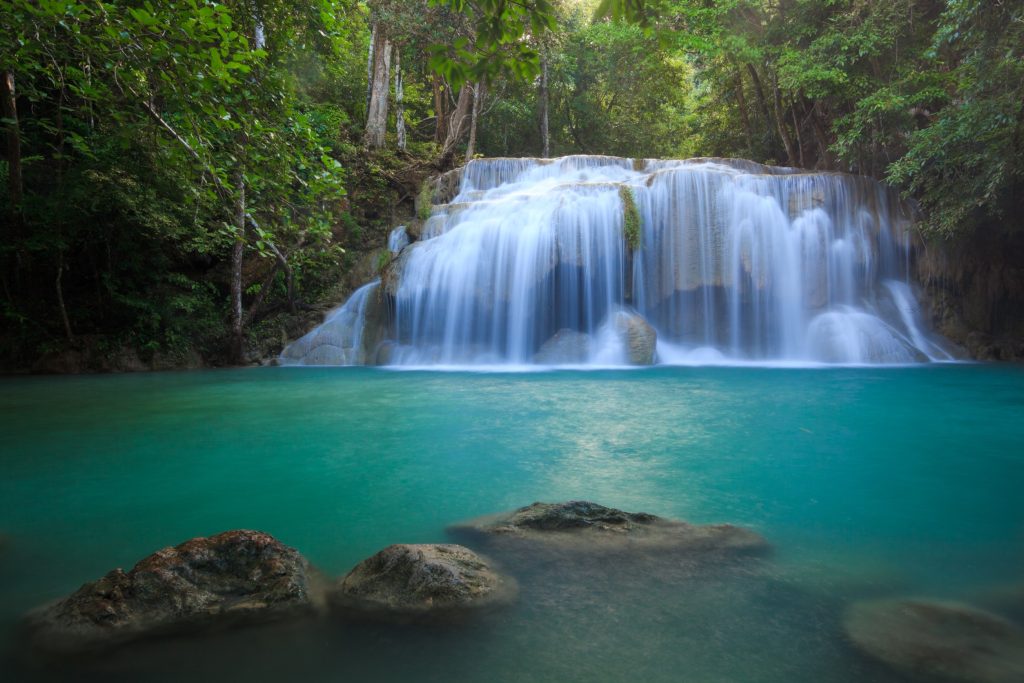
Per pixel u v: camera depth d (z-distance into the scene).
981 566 2.82
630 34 25.30
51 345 13.98
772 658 1.97
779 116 25.69
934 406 8.00
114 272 14.96
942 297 17.16
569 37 30.31
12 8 5.45
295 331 16.92
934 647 2.05
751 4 21.42
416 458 5.24
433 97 33.81
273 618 2.23
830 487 4.29
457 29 22.73
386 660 1.96
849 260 16.31
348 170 21.19
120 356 14.42
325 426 6.79
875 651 2.01
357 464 5.03
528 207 16.00
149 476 4.69
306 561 2.65
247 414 7.66
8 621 2.30
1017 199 15.84
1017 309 17.28
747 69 27.64
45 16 5.34
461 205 17.50
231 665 1.93
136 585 2.29
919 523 3.46
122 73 5.93
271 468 4.92
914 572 2.74
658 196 15.98
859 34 17.97
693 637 2.11
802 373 12.31
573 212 15.41
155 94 6.47
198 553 2.47
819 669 1.90
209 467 4.97
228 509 3.83
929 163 16.00
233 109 6.88
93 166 13.70
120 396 9.55
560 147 37.50
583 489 4.23
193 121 6.28
